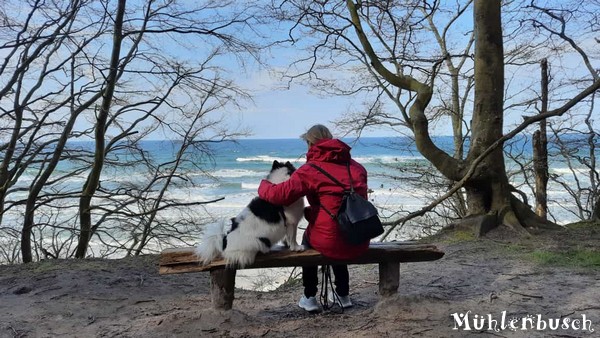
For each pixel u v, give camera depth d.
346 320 4.00
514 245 6.57
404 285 4.98
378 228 3.49
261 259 3.71
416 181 14.42
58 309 4.51
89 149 10.03
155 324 3.96
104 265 6.28
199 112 10.95
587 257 5.74
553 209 16.72
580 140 9.92
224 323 3.87
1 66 8.20
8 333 3.90
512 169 12.91
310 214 3.80
